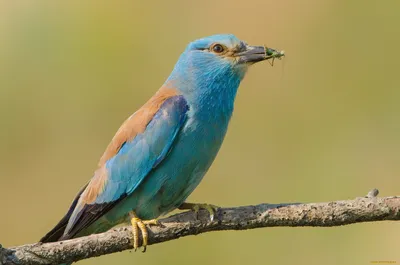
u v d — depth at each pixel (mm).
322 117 14773
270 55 10266
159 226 9172
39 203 14211
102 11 15953
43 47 15875
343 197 13875
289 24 15398
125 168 9914
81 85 15594
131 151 9898
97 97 15500
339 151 14398
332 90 15047
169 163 9836
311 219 8852
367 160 14320
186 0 15922
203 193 13977
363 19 15344
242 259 12914
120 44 15797
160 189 9906
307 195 13945
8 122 15297
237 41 10328
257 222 8938
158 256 12992
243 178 14148
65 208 14125
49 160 14852
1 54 15898
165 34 15844
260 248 12875
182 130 9836
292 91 14992
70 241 8922
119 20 15930
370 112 14805
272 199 13875
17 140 15156
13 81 15727
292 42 15297
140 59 15703
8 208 14203
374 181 14055
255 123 14711
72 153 14961
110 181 9969
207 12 15789
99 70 15664
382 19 15383
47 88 15617
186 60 10273
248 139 14578
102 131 15203
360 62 15219
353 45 15258
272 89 14969
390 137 14594
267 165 14242
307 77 15086
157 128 9836
